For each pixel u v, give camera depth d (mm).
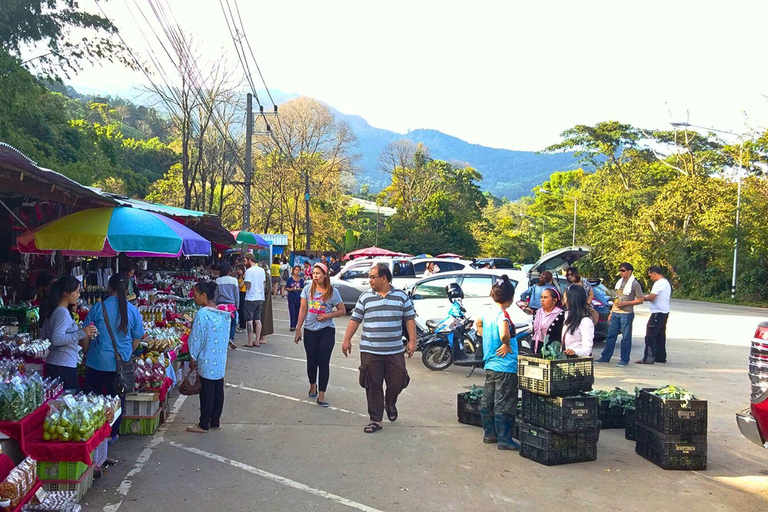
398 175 73562
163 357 7180
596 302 13312
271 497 5020
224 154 28672
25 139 18141
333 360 11492
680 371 11172
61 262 10766
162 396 6754
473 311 12219
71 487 4730
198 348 6680
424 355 10727
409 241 54812
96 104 56875
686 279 40469
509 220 93312
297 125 55094
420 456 6141
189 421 7215
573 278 10492
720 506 5086
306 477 5488
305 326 8219
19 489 4051
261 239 24891
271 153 48406
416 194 72500
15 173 5742
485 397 6562
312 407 7953
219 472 5551
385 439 6664
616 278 46375
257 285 12680
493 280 12586
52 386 5234
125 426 6586
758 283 35344
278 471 5617
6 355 5953
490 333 6461
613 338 12062
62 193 7031
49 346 5953
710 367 11625
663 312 11836
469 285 12602
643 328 18500
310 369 8211
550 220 66938
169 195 37312
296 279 15008
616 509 4977
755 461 6250
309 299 8164
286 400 8281
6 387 4641
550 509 4941
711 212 38469
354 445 6434
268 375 9867
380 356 7008
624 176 57594
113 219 7508
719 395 9219
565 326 6801
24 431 4598
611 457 6270
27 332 7211
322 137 56188
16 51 19141
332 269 29734
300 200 51562
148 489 5117
